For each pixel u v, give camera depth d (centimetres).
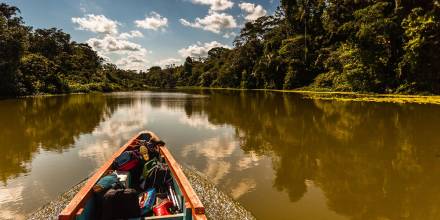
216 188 668
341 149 1040
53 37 8806
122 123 1647
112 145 1120
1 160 923
